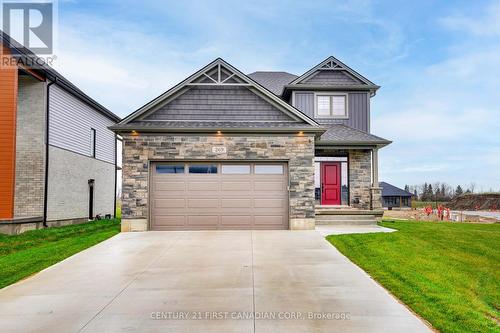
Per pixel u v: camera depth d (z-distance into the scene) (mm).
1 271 7332
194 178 12539
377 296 5754
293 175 12555
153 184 12484
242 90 13133
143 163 12367
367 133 16516
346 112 17625
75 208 17562
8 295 5891
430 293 5746
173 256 8539
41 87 14812
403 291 5863
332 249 9234
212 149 12477
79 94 17344
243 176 12625
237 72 13047
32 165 14656
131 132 12375
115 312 5102
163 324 4668
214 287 6207
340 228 12828
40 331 4492
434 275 6762
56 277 6906
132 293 5918
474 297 5758
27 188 14594
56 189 15727
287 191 12633
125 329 4523
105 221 18406
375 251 8609
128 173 12320
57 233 12977
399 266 7328
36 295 5875
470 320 4719
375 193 15594
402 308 5242
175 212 12445
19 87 14688
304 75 17578
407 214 25594
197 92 13094
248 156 12500
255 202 12594
